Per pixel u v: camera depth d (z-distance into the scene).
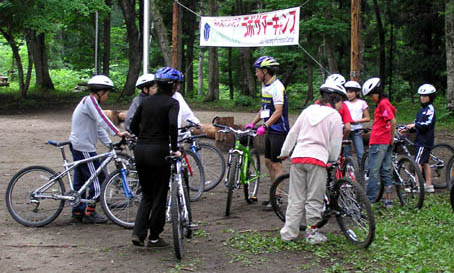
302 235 5.69
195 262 4.81
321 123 5.25
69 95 32.50
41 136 13.88
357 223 5.23
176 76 5.09
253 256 5.00
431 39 26.94
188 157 7.47
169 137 5.05
